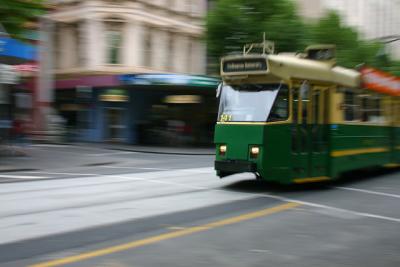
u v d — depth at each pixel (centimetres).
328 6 5606
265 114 1188
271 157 1178
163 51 3481
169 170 1741
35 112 3222
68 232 746
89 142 3341
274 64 1179
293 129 1224
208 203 1038
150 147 3019
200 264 603
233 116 1230
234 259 629
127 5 3250
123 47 3278
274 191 1238
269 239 736
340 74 1376
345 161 1406
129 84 3078
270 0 2909
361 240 749
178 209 959
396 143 1777
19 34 2023
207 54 3372
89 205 988
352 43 3419
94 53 3275
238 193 1190
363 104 1529
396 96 1784
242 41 2903
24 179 1434
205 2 3791
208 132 3462
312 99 1285
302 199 1123
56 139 3278
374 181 1516
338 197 1166
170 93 3472
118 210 935
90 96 3369
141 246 675
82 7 3312
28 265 579
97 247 664
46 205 984
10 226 785
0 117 2619
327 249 691
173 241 707
